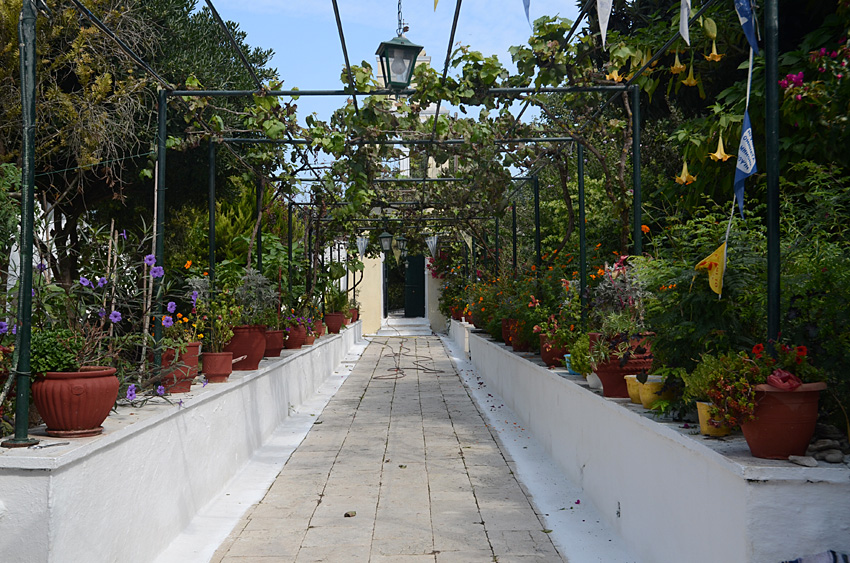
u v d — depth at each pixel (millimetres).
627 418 3605
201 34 8117
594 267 7445
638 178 5086
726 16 5637
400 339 18750
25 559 2490
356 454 6012
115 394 3098
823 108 3930
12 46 5387
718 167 5344
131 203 8828
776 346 2584
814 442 2619
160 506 3646
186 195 9180
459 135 6906
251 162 7496
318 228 11836
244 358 6078
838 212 3547
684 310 3207
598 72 5281
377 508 4457
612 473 3934
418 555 3633
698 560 2699
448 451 6094
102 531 2910
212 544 3824
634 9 7270
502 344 9773
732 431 2852
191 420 4223
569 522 4133
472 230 13945
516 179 9023
